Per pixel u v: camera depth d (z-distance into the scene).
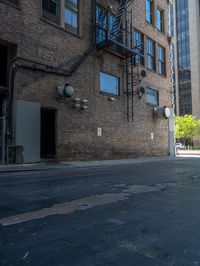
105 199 6.84
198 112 78.75
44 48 16.83
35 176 11.08
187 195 7.56
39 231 4.46
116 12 22.56
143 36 26.00
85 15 19.86
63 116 17.75
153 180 10.27
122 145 22.53
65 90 17.16
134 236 4.34
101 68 20.89
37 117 16.16
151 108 26.52
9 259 3.45
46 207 5.96
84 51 19.50
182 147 67.06
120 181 9.84
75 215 5.41
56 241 4.06
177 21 85.88
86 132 19.31
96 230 4.57
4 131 14.66
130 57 23.09
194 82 80.25
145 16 26.50
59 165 15.27
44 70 16.67
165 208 6.11
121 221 5.09
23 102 15.54
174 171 13.55
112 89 22.03
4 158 14.68
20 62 15.56
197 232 4.57
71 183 9.23
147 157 25.22
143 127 25.22
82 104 18.89
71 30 18.89
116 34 21.55
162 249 3.85
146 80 26.02
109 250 3.78
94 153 19.84
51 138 17.56
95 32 20.27
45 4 17.39
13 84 15.43
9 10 15.23
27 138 15.62
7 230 4.49
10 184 8.91
